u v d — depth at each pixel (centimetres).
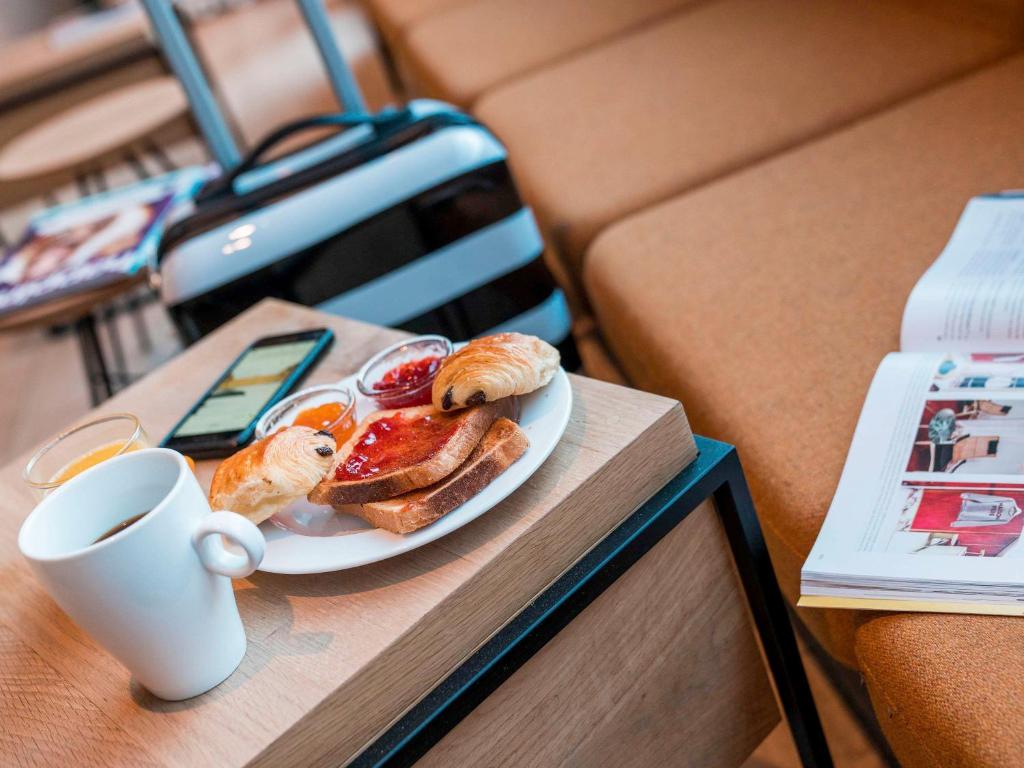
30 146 282
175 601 56
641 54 200
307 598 65
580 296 163
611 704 72
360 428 74
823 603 73
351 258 136
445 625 62
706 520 76
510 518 66
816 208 127
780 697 85
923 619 70
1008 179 118
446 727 61
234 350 104
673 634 75
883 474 82
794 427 94
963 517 75
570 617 65
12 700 66
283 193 138
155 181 222
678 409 72
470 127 140
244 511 67
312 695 58
